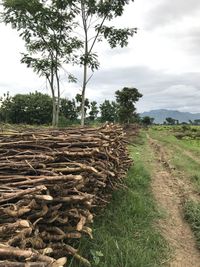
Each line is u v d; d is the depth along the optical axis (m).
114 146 8.59
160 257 6.35
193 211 8.84
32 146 5.89
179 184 12.45
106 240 6.05
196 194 11.06
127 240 6.41
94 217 6.93
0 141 5.96
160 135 45.06
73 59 19.53
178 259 6.42
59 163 5.50
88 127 8.05
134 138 28.73
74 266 4.88
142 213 8.16
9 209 4.01
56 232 4.80
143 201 9.20
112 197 8.62
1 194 4.24
